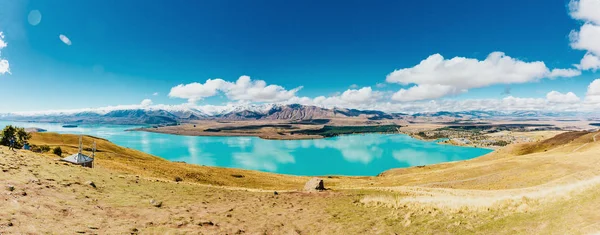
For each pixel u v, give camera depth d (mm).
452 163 172500
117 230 18703
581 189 23609
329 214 32062
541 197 25438
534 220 20344
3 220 15664
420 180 103875
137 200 29984
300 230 25750
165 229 20859
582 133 176250
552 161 94938
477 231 21078
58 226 17000
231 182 95875
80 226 17938
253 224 26578
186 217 25438
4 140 95062
